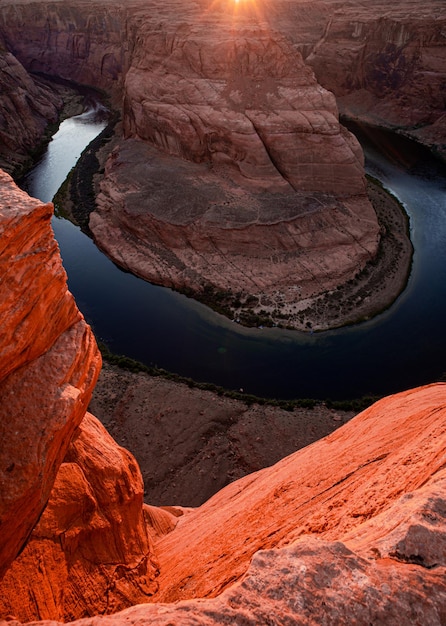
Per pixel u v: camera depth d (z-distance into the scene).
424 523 6.18
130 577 10.03
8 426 7.74
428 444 9.70
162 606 5.83
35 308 7.89
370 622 5.19
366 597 5.38
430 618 5.23
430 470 8.01
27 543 8.33
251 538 10.17
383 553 6.01
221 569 9.23
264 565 5.93
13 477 7.50
